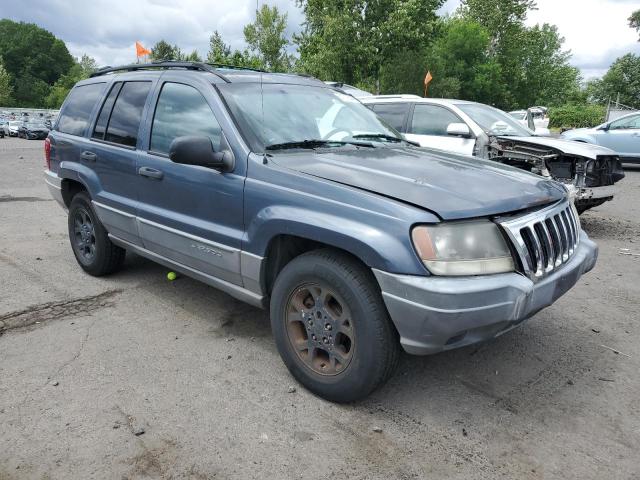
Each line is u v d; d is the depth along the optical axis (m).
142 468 2.40
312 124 3.68
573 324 4.12
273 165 3.08
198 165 3.30
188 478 2.35
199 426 2.71
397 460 2.49
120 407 2.87
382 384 2.80
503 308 2.54
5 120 42.88
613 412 2.92
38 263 5.42
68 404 2.88
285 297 3.01
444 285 2.45
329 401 2.95
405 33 26.70
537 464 2.48
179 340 3.69
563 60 71.19
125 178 4.11
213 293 4.59
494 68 48.16
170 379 3.17
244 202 3.14
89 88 4.92
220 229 3.32
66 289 4.65
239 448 2.55
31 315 4.08
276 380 3.18
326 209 2.76
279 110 3.61
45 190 10.52
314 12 28.67
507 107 53.00
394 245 2.51
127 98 4.30
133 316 4.09
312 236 2.78
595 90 76.00
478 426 2.77
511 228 2.65
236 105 3.42
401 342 2.61
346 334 2.79
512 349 3.66
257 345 3.63
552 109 49.66
